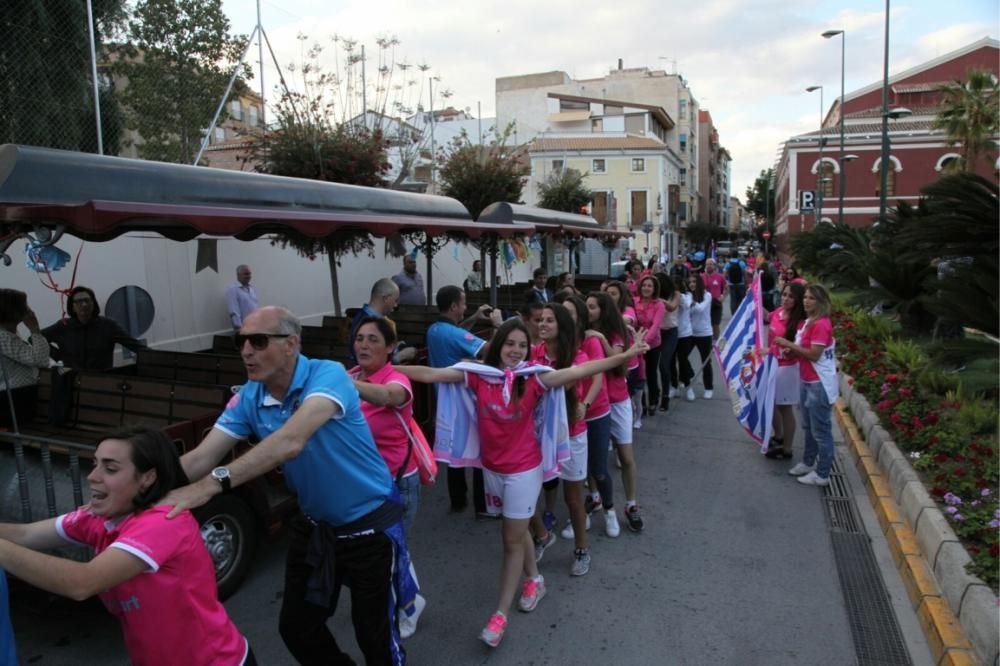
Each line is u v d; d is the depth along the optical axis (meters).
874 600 4.29
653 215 48.22
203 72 13.16
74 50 9.89
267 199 5.97
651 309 8.25
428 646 3.83
